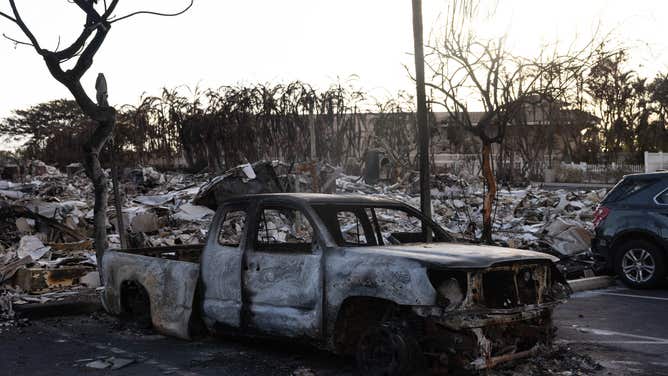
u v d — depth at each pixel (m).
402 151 25.17
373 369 6.00
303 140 20.86
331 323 6.30
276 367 6.71
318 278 6.43
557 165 44.47
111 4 9.59
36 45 9.54
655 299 10.55
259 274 6.94
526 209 19.67
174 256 9.53
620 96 45.59
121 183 25.25
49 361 7.05
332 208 6.89
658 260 11.23
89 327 8.70
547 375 6.22
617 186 11.95
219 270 7.34
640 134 50.25
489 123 11.77
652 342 7.70
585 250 13.70
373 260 6.04
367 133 24.73
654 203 11.34
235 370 6.61
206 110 21.56
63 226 14.55
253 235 7.13
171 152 24.53
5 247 13.41
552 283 6.63
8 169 32.19
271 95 20.84
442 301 5.60
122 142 22.56
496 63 11.12
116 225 15.66
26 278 10.60
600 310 9.68
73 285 10.98
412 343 5.80
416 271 5.72
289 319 6.62
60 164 38.88
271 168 17.70
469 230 15.20
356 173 24.92
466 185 24.34
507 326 6.29
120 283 8.62
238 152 21.22
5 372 6.66
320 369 6.62
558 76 11.57
